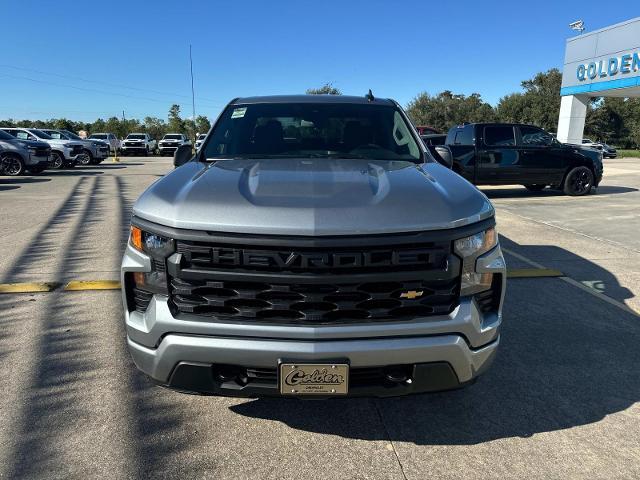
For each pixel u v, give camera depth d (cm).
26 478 232
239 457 251
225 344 224
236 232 219
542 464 249
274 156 344
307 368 222
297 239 216
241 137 363
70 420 277
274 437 268
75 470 238
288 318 225
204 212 226
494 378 332
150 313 235
